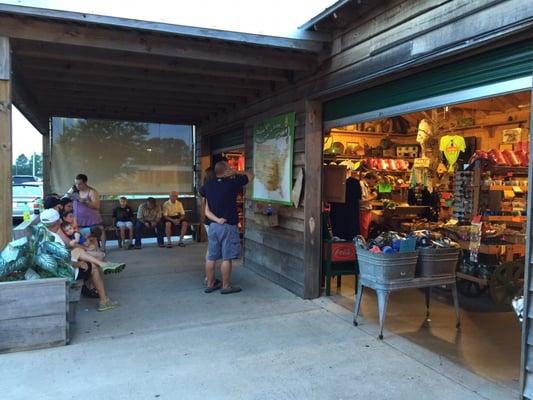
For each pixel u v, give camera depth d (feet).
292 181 16.53
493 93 9.27
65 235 14.56
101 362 10.47
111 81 18.47
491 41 8.75
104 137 29.30
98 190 29.37
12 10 10.78
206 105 23.57
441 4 9.76
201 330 12.65
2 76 11.75
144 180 30.30
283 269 17.54
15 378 9.62
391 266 11.85
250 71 16.10
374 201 24.40
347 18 12.58
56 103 23.95
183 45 13.50
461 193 18.06
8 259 11.14
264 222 18.19
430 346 11.50
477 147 22.39
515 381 9.54
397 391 9.09
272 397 8.85
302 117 15.93
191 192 31.32
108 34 12.65
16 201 40.04
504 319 13.75
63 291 11.37
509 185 17.28
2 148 11.85
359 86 13.07
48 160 28.37
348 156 24.94
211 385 9.36
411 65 10.63
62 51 13.94
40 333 11.23
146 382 9.48
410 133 26.40
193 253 25.25
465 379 9.62
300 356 10.84
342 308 14.79
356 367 10.22
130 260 23.08
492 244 15.56
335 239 16.55
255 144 20.03
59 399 8.75
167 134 30.66
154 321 13.44
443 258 12.53
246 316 13.93
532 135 8.05
